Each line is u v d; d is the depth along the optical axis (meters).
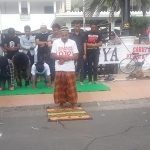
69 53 6.22
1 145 4.49
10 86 8.52
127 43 10.93
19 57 8.52
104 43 11.04
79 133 4.94
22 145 4.47
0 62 8.27
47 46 8.70
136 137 4.69
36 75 8.63
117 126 5.28
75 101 6.39
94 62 8.91
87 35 8.66
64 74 6.27
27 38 9.24
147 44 10.64
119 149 4.22
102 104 6.92
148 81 9.34
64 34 6.14
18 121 5.77
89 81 9.06
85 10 13.95
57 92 6.38
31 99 7.40
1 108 6.69
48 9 35.00
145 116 5.90
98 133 4.92
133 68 10.50
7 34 9.12
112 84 9.05
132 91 8.01
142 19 22.19
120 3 13.73
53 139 4.69
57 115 6.03
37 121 5.71
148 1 14.30
